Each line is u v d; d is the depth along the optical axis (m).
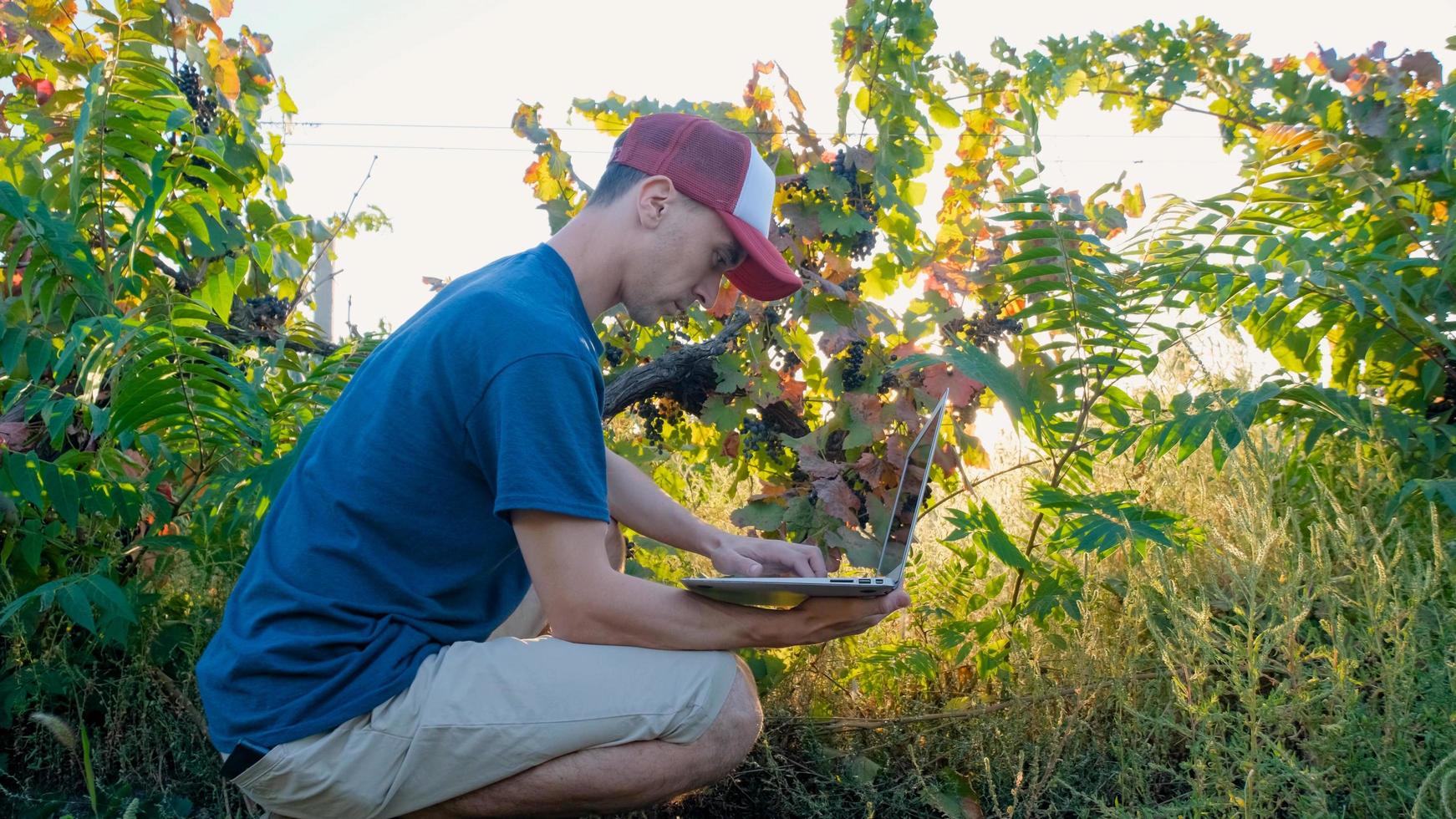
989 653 2.70
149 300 3.05
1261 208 3.08
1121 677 2.31
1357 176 2.94
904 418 2.97
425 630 1.76
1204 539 2.64
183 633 2.82
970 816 2.37
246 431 2.71
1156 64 3.29
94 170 3.01
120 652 2.84
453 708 1.71
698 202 1.93
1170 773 2.23
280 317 3.62
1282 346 3.18
